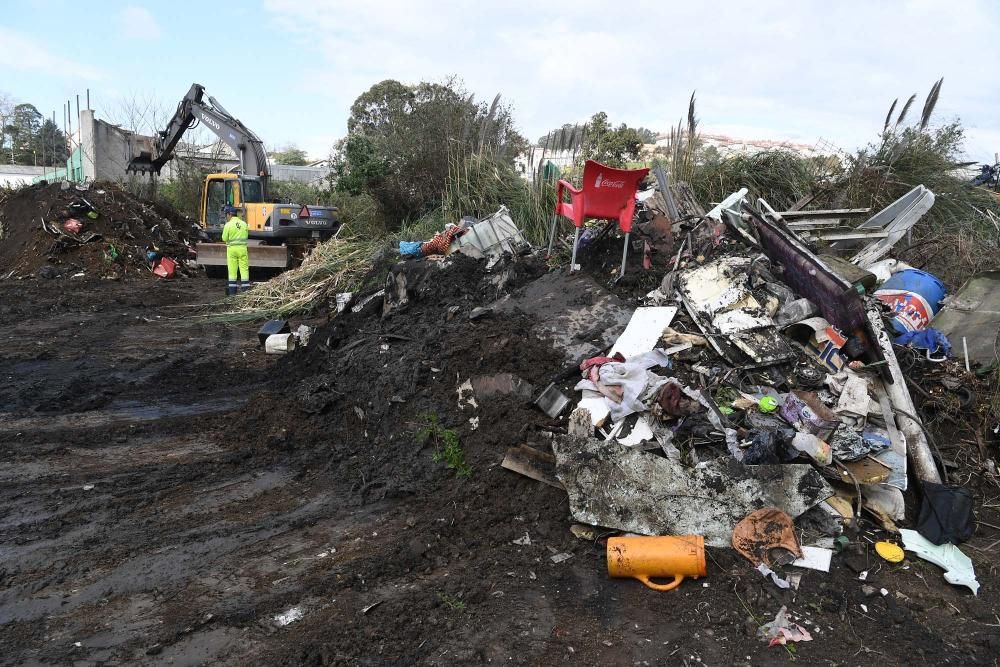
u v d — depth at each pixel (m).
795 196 8.90
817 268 4.85
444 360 5.57
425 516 4.31
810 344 4.72
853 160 8.80
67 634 3.18
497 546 3.95
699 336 4.82
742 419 4.19
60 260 14.56
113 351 8.49
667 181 7.72
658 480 3.90
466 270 7.14
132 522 4.29
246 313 10.30
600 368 4.61
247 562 3.83
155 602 3.44
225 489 4.79
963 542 3.84
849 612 3.30
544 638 3.13
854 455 3.97
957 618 3.28
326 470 5.09
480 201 10.80
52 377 7.35
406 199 14.12
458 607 3.37
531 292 6.16
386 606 3.39
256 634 3.19
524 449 4.49
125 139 21.05
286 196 21.39
